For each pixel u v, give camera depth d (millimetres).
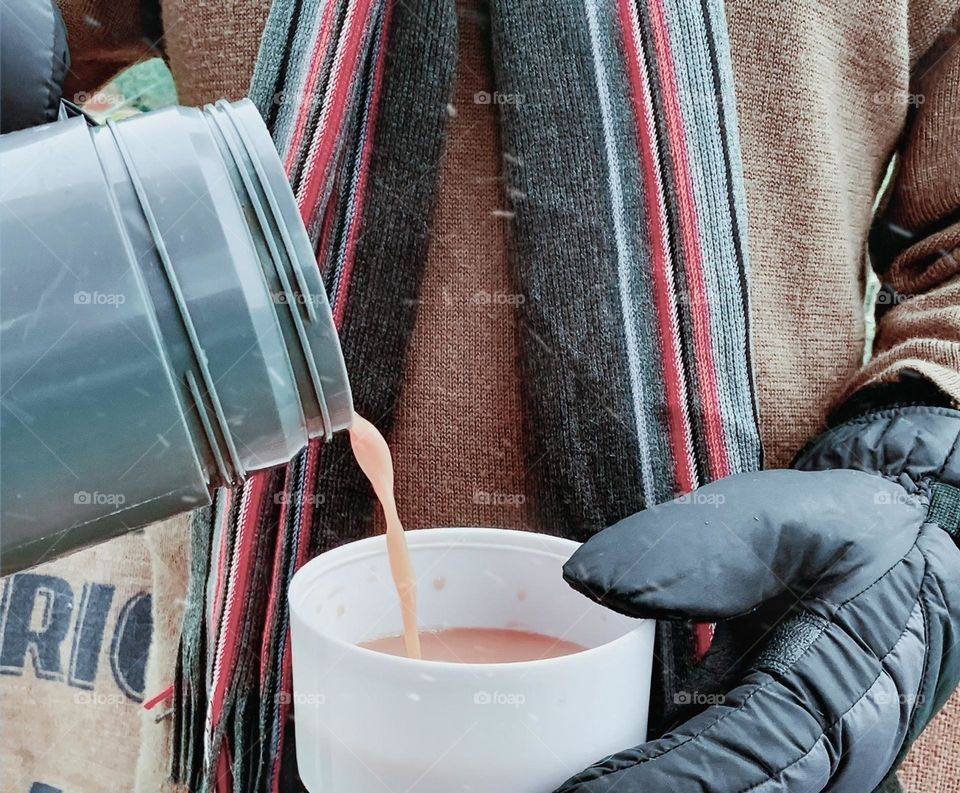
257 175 273
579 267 389
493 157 415
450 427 423
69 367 250
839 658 325
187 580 514
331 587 361
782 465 450
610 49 395
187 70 427
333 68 389
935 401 394
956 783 493
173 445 263
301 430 287
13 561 265
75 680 535
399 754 276
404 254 398
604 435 392
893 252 502
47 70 326
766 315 440
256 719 412
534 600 385
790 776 303
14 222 252
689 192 396
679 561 312
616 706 292
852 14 441
